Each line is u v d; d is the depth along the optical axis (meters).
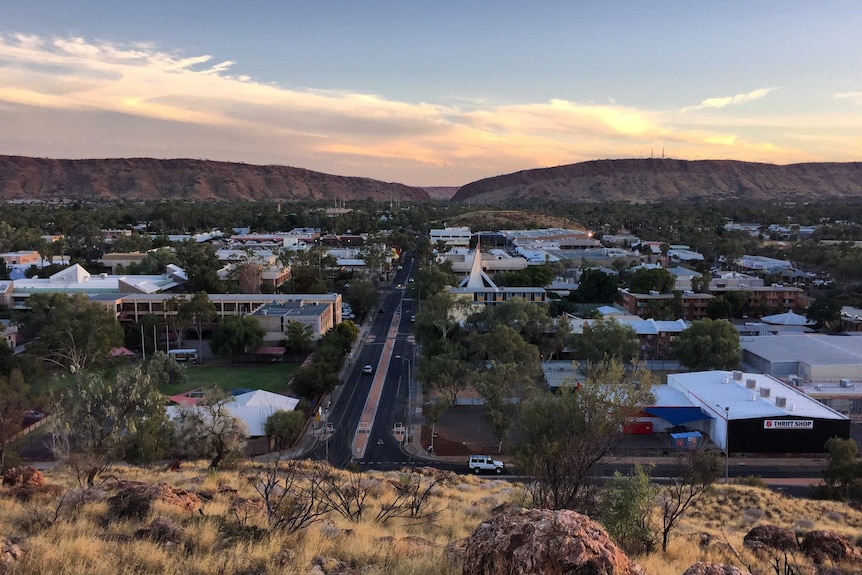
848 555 19.66
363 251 174.62
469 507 25.42
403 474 37.75
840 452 47.34
